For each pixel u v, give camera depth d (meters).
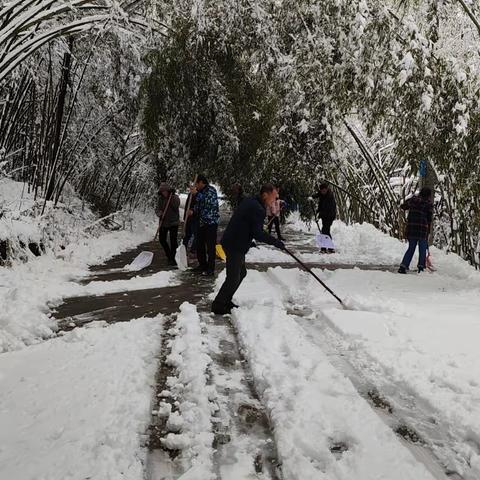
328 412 3.40
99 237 12.31
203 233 8.52
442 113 8.99
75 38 11.13
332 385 3.78
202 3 11.14
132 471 2.75
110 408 3.45
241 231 5.98
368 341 4.84
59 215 11.67
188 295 6.98
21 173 11.80
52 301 6.55
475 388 3.72
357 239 13.75
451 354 4.45
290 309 6.24
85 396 3.64
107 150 14.85
